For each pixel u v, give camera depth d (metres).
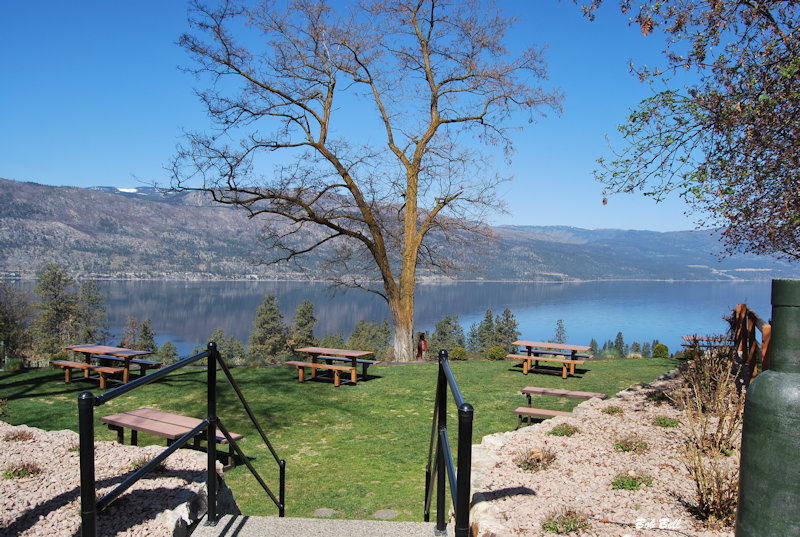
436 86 18.75
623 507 3.92
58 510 3.50
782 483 1.79
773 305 1.90
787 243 8.12
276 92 17.28
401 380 12.58
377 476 6.75
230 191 16.86
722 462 4.75
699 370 7.05
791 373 1.84
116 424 6.07
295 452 7.71
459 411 1.95
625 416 6.63
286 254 19.20
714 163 7.30
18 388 11.48
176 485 3.82
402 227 20.17
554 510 3.84
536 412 7.71
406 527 3.54
